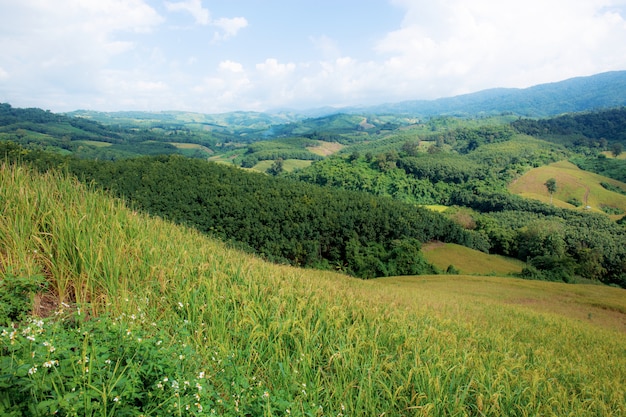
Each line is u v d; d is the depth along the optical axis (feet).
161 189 216.54
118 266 17.12
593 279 209.56
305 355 15.71
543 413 18.04
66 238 16.80
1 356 8.87
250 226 209.67
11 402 7.95
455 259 225.76
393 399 14.66
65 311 13.35
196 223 201.98
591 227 291.99
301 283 28.91
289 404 11.37
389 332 22.00
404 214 245.86
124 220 22.91
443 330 28.50
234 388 11.73
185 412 9.78
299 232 214.28
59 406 7.98
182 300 17.30
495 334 32.99
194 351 12.62
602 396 23.84
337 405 13.79
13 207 17.61
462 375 18.81
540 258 202.28
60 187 22.54
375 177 509.76
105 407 8.36
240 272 24.43
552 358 30.19
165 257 21.48
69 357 9.43
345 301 26.66
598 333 52.03
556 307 79.97
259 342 16.19
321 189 291.99
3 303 11.30
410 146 605.73
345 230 221.87
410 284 111.45
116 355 10.63
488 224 292.20
